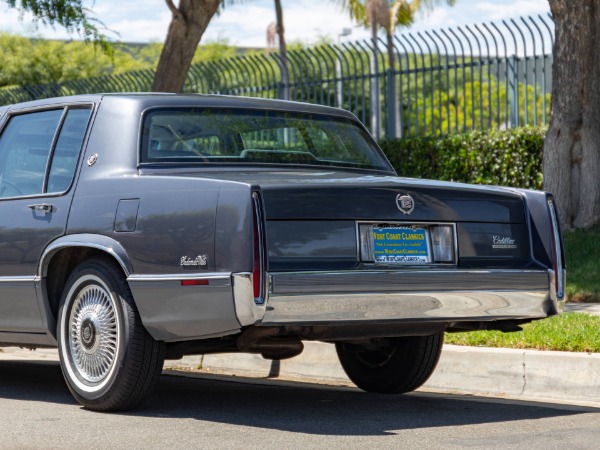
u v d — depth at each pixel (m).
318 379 8.59
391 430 5.94
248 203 5.61
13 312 7.06
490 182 17.69
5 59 47.00
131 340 6.19
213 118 6.92
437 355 7.34
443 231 6.22
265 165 6.92
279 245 5.66
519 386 7.68
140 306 6.11
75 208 6.60
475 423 6.21
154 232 6.05
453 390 7.98
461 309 6.14
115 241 6.26
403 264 6.02
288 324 5.66
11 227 7.02
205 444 5.49
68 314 6.67
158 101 6.82
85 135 6.88
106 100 6.91
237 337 6.18
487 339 8.34
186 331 5.93
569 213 14.96
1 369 9.20
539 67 17.89
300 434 5.79
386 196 6.03
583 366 7.39
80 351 6.61
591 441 5.60
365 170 7.37
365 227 5.94
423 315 6.02
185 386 8.01
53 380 8.40
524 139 17.25
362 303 5.79
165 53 17.02
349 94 19.69
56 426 6.04
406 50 19.02
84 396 6.51
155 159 6.54
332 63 19.98
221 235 5.70
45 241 6.71
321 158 7.23
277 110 7.25
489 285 6.21
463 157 18.00
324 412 6.62
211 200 5.81
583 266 12.99
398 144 18.97
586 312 10.16
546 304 6.49
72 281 6.58
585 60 14.73
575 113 14.86
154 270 6.02
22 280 6.88
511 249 6.46
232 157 6.82
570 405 7.11
